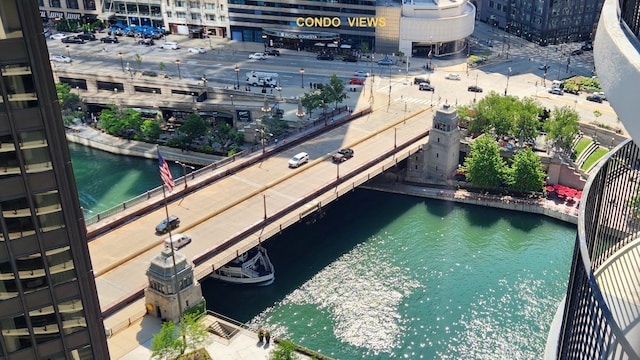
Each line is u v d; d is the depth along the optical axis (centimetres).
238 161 16500
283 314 12644
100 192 17975
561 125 17200
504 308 12656
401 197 17150
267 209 14338
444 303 12850
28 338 6309
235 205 14538
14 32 5306
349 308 12775
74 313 6412
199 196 14962
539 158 16825
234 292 13325
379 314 12588
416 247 14838
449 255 14488
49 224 5984
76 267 6238
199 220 13912
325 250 14725
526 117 17488
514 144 18262
